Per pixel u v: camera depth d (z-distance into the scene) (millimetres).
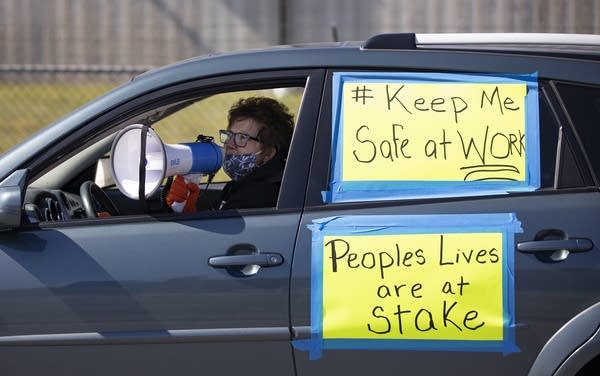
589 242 10078
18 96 36438
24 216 10906
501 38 11266
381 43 11023
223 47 39375
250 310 10398
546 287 10094
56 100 36156
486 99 10641
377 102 10766
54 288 10578
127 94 11039
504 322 10156
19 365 10695
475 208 10320
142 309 10500
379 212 10430
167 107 12422
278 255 10398
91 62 39438
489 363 10234
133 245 10625
